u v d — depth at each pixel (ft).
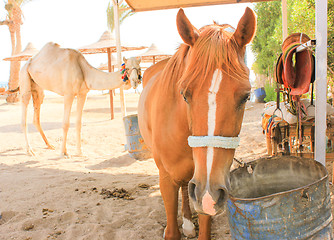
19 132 30.83
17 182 14.55
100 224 9.73
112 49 47.93
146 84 10.64
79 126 21.48
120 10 20.61
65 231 9.49
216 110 5.11
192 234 8.95
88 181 14.74
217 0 20.49
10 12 58.80
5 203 11.77
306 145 10.14
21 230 9.54
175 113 6.91
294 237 5.57
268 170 7.32
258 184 7.48
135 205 11.43
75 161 19.69
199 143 5.19
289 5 35.19
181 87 5.47
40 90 23.02
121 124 34.45
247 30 5.68
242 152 19.06
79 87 20.51
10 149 23.71
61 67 20.16
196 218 10.11
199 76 5.23
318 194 5.64
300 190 5.46
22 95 21.83
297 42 8.86
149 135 8.66
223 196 5.18
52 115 43.68
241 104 5.24
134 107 54.08
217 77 5.14
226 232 9.07
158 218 10.24
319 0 8.18
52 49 20.90
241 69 5.25
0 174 16.24
